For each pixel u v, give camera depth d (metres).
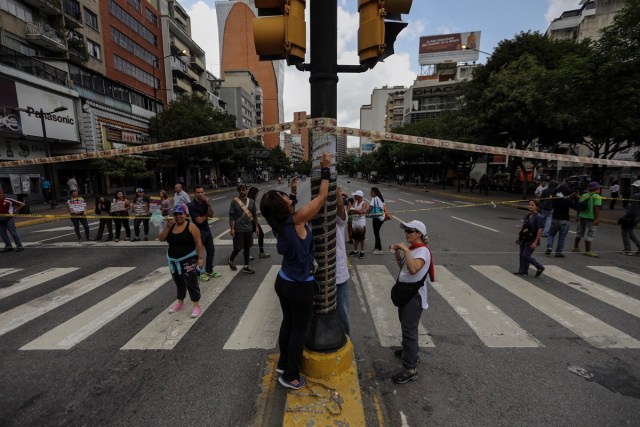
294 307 2.76
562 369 3.48
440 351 3.83
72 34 28.28
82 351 3.89
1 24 21.80
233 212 6.64
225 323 4.55
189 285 4.68
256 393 3.13
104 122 27.30
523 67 19.77
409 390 3.19
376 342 4.05
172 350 3.89
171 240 4.61
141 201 10.00
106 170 23.44
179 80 47.06
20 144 21.11
